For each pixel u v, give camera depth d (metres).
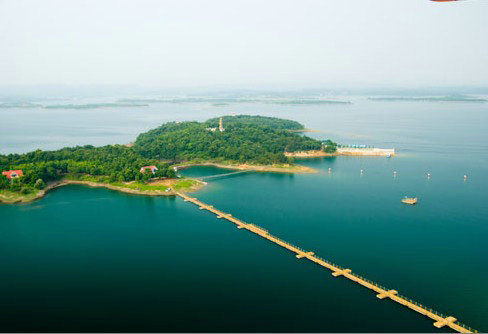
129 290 166.75
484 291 162.62
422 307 151.25
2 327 142.25
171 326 142.88
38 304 157.00
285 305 155.12
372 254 197.12
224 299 159.38
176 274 179.62
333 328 140.50
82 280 175.00
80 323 144.88
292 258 194.88
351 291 164.62
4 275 179.50
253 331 139.50
